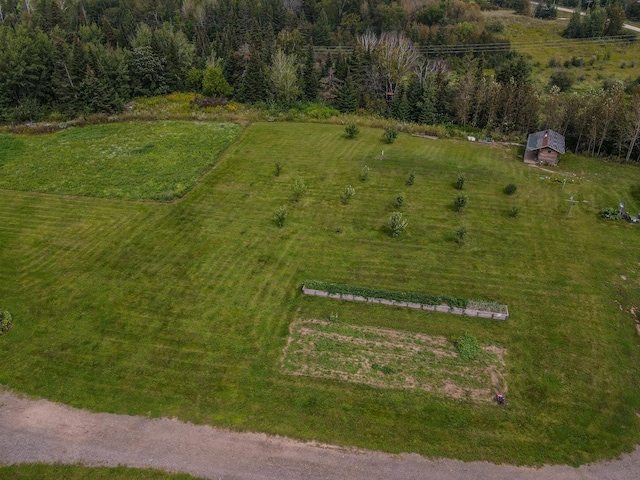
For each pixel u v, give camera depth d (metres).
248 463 22.05
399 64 74.44
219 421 23.98
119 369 26.75
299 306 31.44
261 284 33.28
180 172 48.78
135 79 72.94
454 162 52.03
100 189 45.66
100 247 37.19
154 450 22.56
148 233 38.94
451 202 43.28
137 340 28.66
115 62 69.81
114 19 104.38
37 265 35.12
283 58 69.88
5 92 64.69
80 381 26.05
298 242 37.75
